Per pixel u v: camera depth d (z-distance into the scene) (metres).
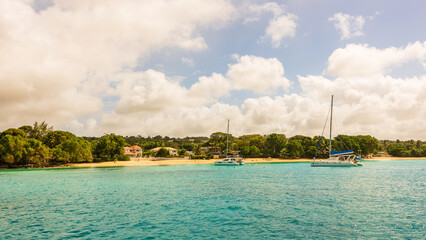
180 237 16.34
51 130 110.00
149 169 78.19
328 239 15.82
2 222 19.97
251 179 49.34
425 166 95.38
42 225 19.11
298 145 139.88
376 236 16.31
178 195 31.28
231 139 168.88
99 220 20.28
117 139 107.75
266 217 20.78
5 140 75.12
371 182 43.41
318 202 26.41
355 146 148.38
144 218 20.75
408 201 26.70
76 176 56.06
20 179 50.53
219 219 20.31
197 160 112.25
